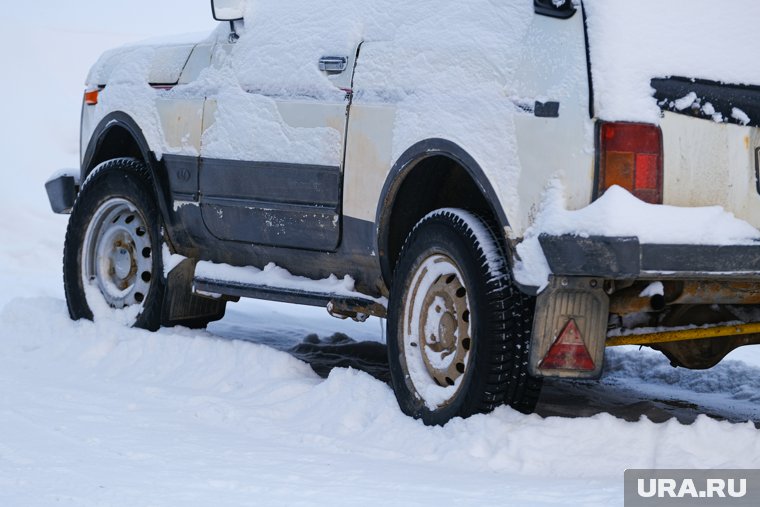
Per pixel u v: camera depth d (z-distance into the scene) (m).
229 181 12.20
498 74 9.30
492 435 8.88
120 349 12.66
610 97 8.50
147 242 13.66
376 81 10.59
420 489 7.86
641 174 8.48
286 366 11.60
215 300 13.59
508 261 9.11
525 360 9.21
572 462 8.52
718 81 8.68
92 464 8.45
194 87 12.77
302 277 12.00
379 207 10.48
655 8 8.73
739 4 8.93
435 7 10.23
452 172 10.48
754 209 8.73
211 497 7.57
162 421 10.10
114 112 13.74
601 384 12.91
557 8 8.91
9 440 9.17
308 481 8.07
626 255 8.24
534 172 8.88
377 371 12.79
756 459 8.51
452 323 9.73
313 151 11.18
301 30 11.64
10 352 13.40
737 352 16.02
